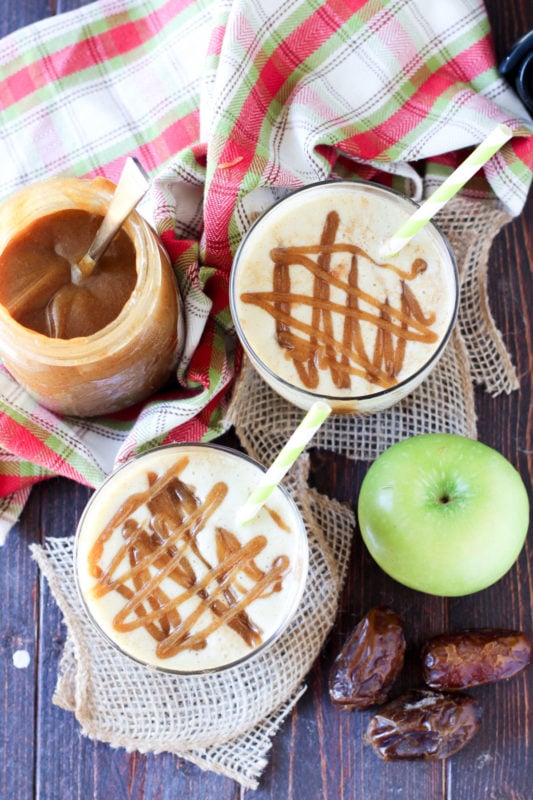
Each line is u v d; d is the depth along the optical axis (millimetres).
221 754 619
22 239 583
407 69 627
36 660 633
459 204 639
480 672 609
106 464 626
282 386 588
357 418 639
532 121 633
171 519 591
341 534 635
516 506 591
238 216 618
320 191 601
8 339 565
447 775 623
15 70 651
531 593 635
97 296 583
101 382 588
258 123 614
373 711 625
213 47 613
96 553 588
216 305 630
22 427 617
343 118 622
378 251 601
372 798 623
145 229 578
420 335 597
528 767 624
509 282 652
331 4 607
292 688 615
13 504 634
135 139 651
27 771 627
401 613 633
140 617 585
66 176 649
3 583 636
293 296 598
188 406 604
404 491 589
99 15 652
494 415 646
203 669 577
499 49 656
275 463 539
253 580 588
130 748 616
